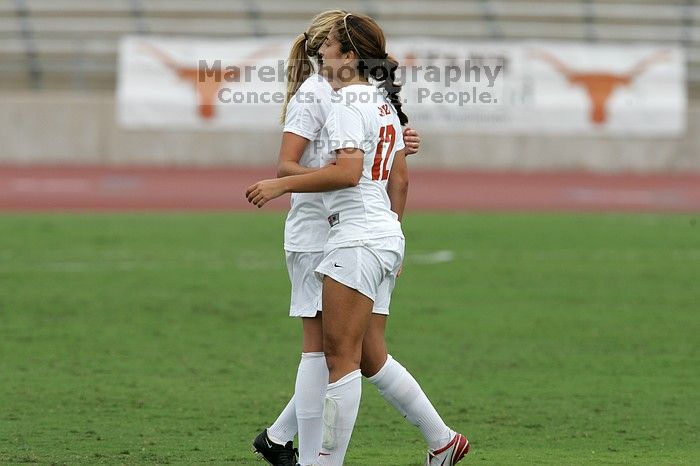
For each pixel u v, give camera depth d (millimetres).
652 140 85062
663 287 39375
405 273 41719
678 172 85062
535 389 25031
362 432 21250
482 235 53000
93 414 22281
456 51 81812
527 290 38500
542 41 97750
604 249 48750
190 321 32812
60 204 64625
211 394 24219
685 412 23000
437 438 17547
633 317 33938
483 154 84188
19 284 38625
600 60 84188
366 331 17109
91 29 96812
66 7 97250
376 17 98438
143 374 26141
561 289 38781
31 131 85188
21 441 20000
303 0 98750
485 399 24047
